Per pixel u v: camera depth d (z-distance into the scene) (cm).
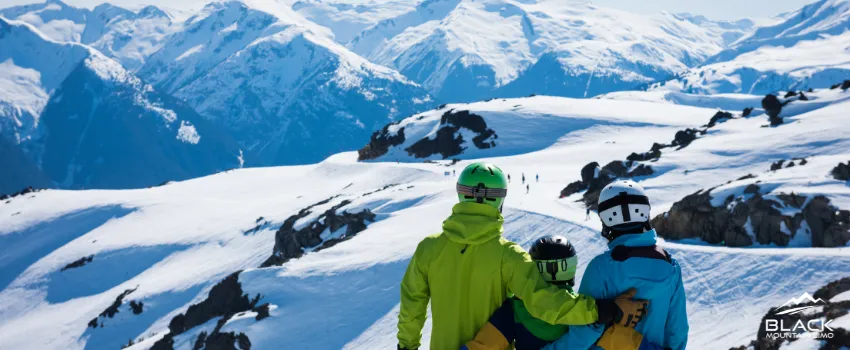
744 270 4416
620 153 15612
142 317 11281
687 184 8756
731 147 10181
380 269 7419
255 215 17138
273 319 6825
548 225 7488
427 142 19512
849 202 5312
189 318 8131
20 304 15875
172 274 13562
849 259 4084
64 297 15725
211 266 13462
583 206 8444
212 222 17775
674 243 5972
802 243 5262
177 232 17488
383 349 5725
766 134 10894
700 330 3841
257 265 12656
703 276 4594
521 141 18338
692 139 12488
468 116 19488
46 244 19588
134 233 18525
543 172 13562
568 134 18475
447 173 14675
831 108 11938
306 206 16362
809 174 6119
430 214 9688
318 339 6462
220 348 6681
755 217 5550
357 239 9156
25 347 12125
